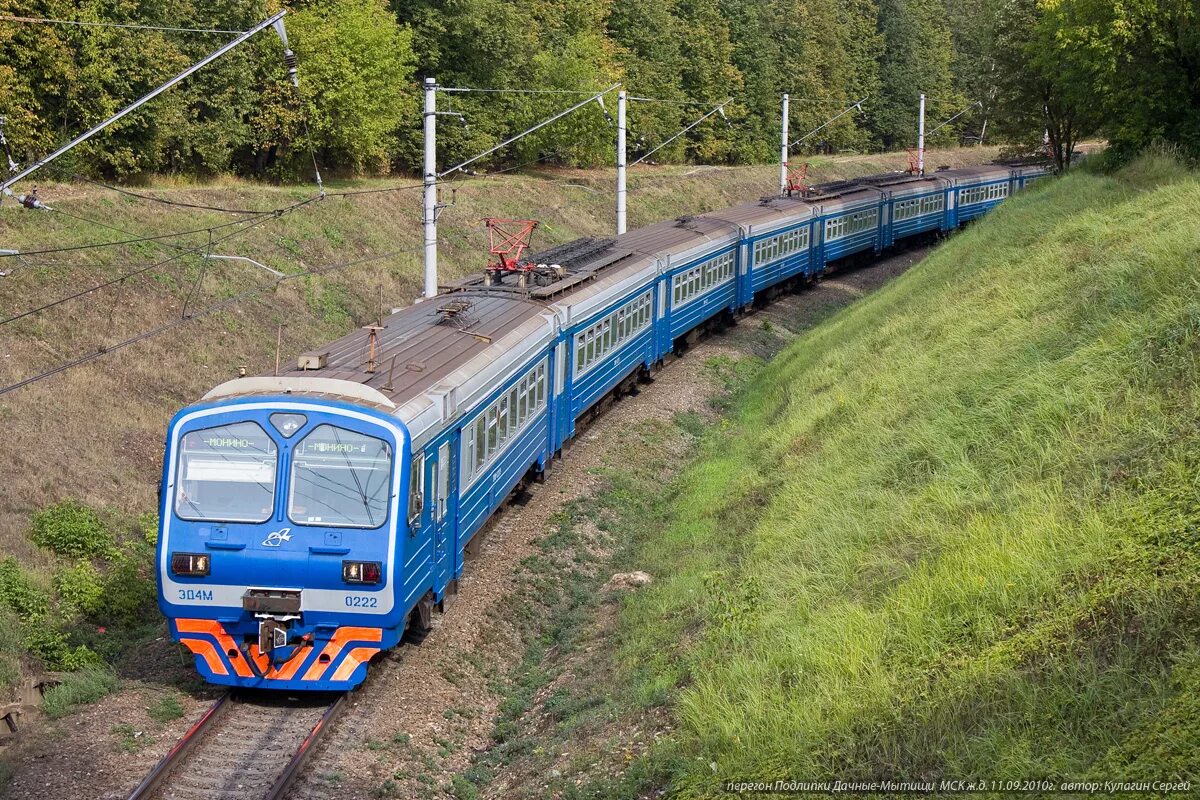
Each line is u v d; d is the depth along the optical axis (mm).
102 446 18609
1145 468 10922
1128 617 8742
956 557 10828
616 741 10188
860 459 15352
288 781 9680
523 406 17141
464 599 14414
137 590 14648
